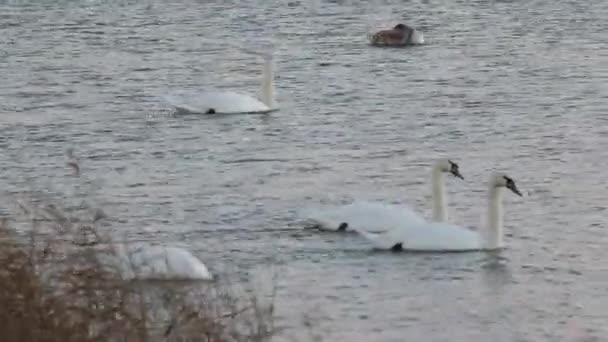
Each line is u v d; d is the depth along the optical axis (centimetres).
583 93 5044
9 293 1734
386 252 2922
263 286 2638
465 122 4534
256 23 7131
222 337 1822
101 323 1742
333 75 5606
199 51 6272
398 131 4409
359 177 3731
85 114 4788
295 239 3034
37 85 5375
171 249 2512
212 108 4816
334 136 4356
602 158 3931
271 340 2289
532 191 3528
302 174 3772
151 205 3388
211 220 3228
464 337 2428
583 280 2748
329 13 7525
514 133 4334
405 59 5972
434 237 2928
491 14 7344
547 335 2444
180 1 7906
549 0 7738
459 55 6041
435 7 7700
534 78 5391
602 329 2475
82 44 6438
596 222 3200
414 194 3541
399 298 2619
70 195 3494
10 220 2766
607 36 6450
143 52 6228
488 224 2953
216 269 2747
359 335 2419
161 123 4641
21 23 7125
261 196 3494
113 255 2039
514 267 2833
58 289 1791
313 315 2486
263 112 4838
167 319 1822
